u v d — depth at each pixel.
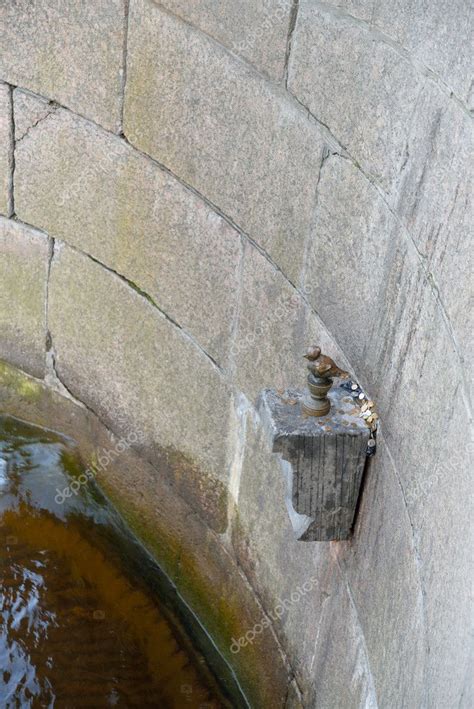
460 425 2.03
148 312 4.40
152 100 3.94
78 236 4.65
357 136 2.71
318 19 2.88
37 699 4.07
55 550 4.79
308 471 2.78
